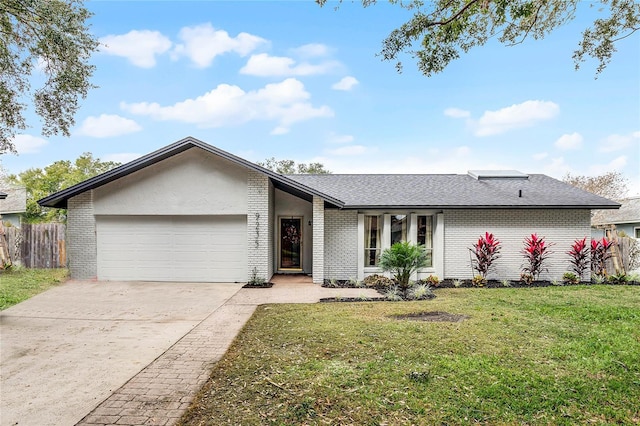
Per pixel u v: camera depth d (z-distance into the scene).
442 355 5.29
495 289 11.43
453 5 6.02
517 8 5.55
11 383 4.66
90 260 12.86
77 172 36.09
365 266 13.45
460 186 14.88
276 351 5.62
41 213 29.66
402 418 3.64
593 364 4.96
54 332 6.98
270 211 13.32
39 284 11.77
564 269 13.15
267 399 4.04
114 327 7.32
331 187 14.78
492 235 12.84
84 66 7.91
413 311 8.21
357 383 4.39
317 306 8.91
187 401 4.09
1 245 14.44
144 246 12.91
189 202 12.53
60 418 3.76
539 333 6.36
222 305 9.31
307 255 14.82
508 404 3.90
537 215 13.20
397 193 14.00
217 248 12.91
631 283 12.39
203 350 5.89
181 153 12.53
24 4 6.59
